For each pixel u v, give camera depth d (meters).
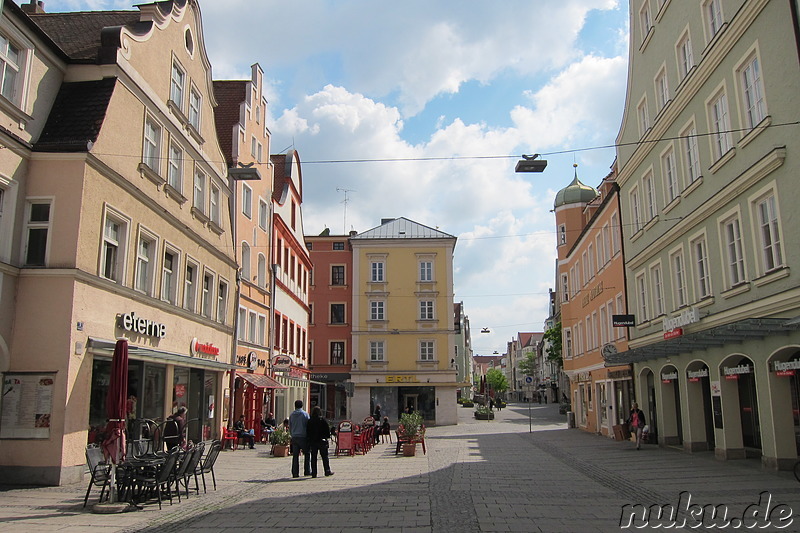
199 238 22.95
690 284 20.84
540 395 113.69
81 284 14.88
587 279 37.38
